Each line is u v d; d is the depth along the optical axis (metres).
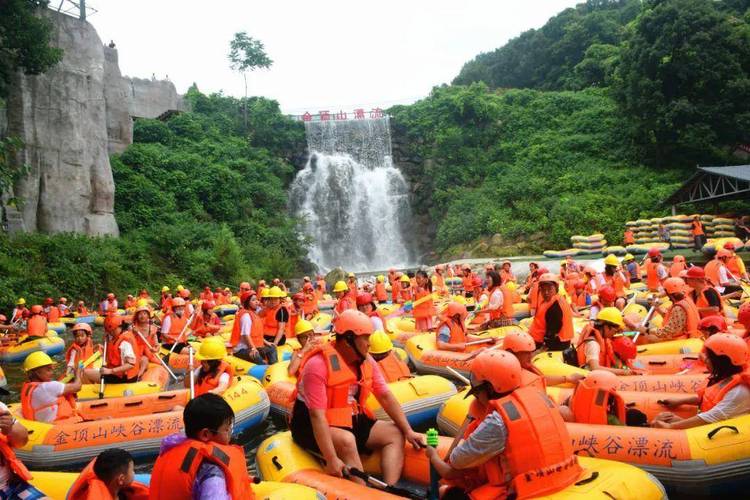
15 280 20.28
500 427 3.49
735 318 10.27
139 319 9.39
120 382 8.52
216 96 49.03
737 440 4.56
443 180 45.41
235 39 47.00
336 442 4.34
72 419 6.87
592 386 5.20
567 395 6.32
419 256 45.25
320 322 15.48
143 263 26.44
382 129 48.50
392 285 20.67
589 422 5.19
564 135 44.69
